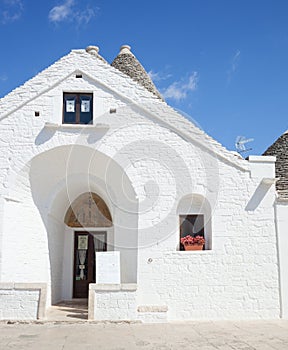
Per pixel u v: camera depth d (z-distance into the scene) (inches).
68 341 340.8
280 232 478.6
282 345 330.3
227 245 473.1
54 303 549.3
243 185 486.6
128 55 636.1
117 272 442.3
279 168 545.6
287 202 485.7
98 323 417.4
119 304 427.8
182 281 463.5
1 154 483.2
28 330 384.2
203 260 468.4
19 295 427.2
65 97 502.0
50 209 527.8
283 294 467.5
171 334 372.8
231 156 491.8
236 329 400.5
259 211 482.0
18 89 497.7
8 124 489.1
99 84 501.7
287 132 590.9
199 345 329.4
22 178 486.6
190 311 457.7
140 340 346.6
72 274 598.2
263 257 473.4
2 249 461.1
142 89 504.1
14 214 482.6
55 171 511.8
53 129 487.8
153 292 460.4
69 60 506.9
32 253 504.4
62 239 595.5
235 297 464.1
